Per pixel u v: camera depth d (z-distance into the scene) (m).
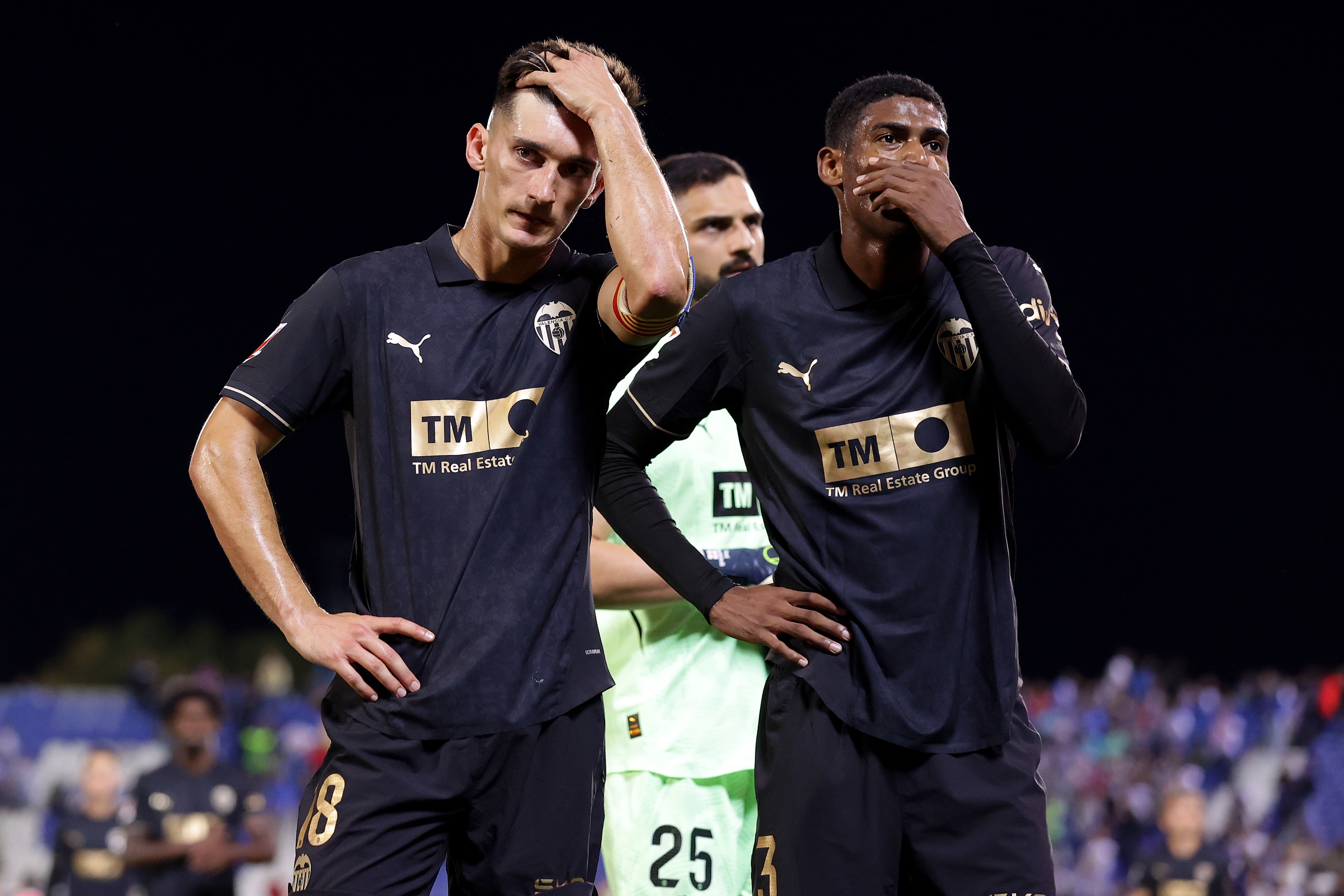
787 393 9.77
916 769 9.32
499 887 8.76
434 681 8.62
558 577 8.88
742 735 12.62
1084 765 59.31
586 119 8.71
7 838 43.66
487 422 8.91
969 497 9.55
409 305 9.09
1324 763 47.22
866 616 9.40
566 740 8.83
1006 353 9.07
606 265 9.52
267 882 35.03
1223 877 29.02
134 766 46.84
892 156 9.68
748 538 12.87
